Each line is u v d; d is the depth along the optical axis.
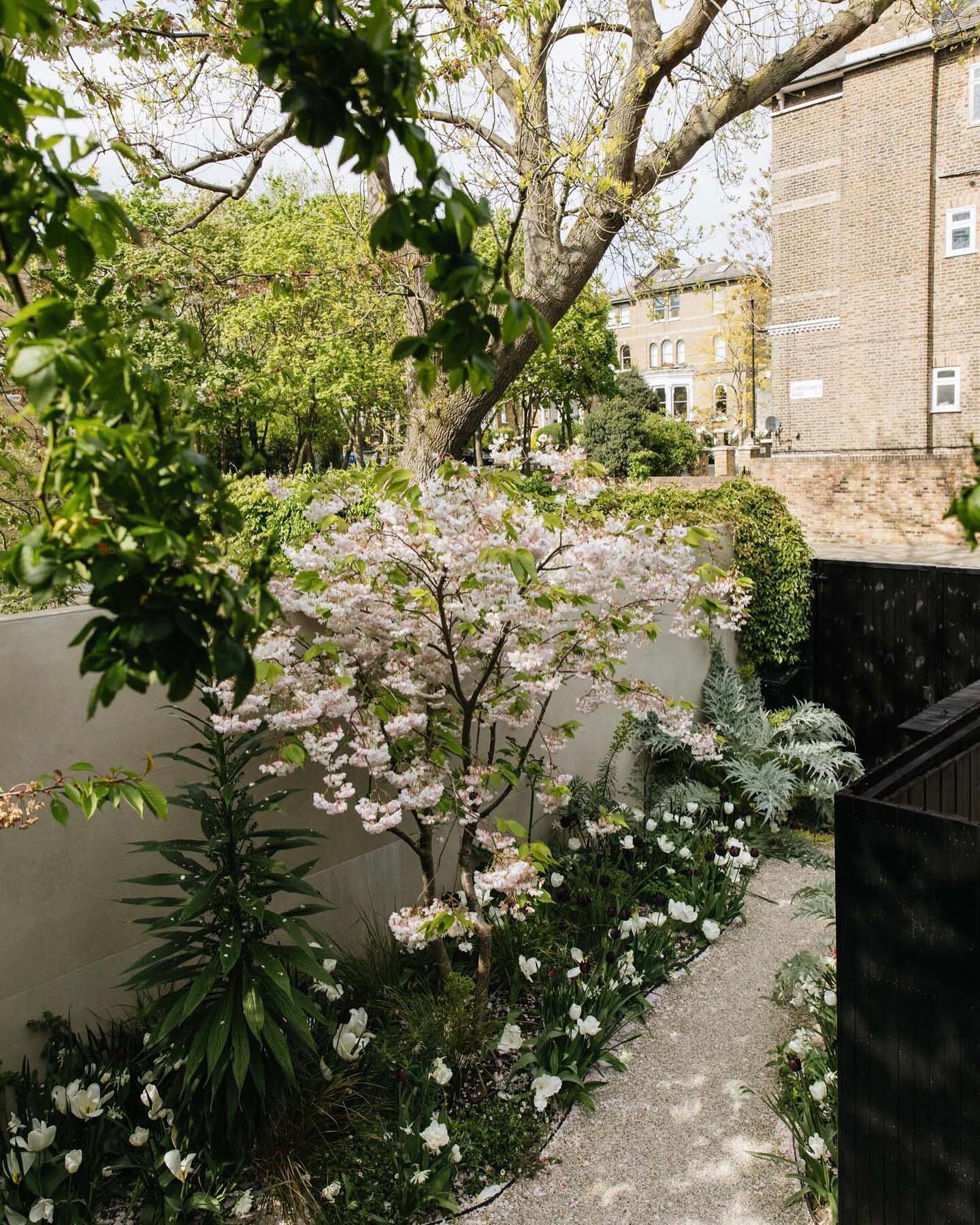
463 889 4.25
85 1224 2.94
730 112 6.99
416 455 7.07
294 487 4.05
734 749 6.91
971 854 2.47
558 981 4.27
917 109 17.27
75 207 1.58
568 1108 3.80
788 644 7.89
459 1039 3.86
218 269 15.38
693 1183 3.39
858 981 2.76
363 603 3.78
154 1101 3.18
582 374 21.73
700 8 6.20
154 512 1.28
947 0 8.27
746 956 5.06
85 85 5.10
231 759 4.06
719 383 34.62
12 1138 3.14
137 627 1.19
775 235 19.89
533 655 3.85
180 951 3.69
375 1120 3.44
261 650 3.45
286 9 1.31
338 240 11.10
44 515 1.31
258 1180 3.22
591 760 6.37
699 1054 4.18
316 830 4.57
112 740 3.75
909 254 17.75
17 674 3.45
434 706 4.32
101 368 1.28
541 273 6.92
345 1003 4.13
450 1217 3.24
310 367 15.91
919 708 7.60
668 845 5.56
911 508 14.56
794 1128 3.45
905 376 18.09
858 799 2.70
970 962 2.51
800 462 15.65
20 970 3.47
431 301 6.64
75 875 3.63
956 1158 2.60
